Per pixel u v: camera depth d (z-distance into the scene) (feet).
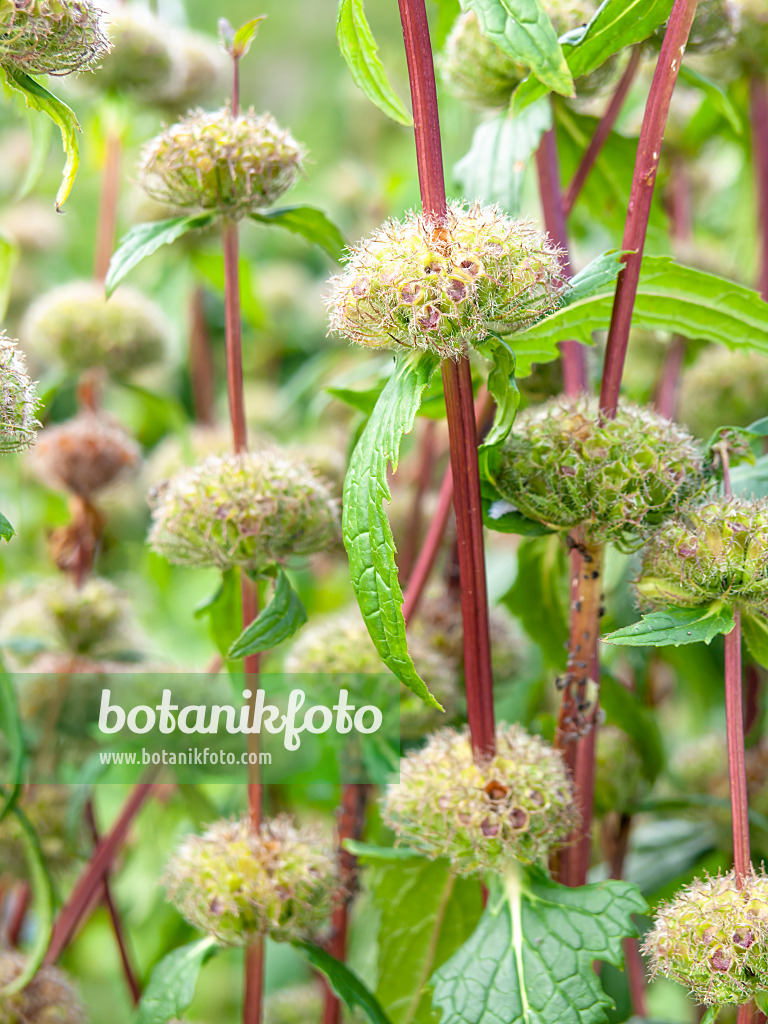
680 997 2.29
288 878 1.67
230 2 4.37
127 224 2.80
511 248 1.50
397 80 3.27
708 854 1.99
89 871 1.92
